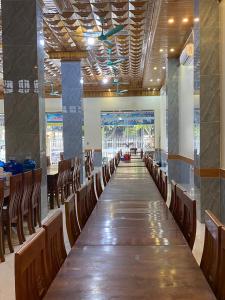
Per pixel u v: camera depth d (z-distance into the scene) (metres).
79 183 10.66
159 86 17.28
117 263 1.98
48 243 1.96
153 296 1.55
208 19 5.79
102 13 7.31
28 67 6.39
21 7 6.34
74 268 1.90
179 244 2.34
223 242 1.72
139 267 1.91
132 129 18.91
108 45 9.89
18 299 1.44
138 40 9.42
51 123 18.86
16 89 6.42
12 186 4.75
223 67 5.64
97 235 2.58
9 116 6.46
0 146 18.84
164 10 6.62
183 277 1.76
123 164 9.48
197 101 6.08
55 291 1.62
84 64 12.42
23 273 1.52
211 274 1.93
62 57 11.05
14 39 6.38
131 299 1.52
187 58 9.34
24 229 6.02
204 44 5.81
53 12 7.24
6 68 6.41
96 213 3.34
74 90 11.55
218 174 5.89
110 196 4.32
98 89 18.28
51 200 7.70
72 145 11.78
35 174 5.77
